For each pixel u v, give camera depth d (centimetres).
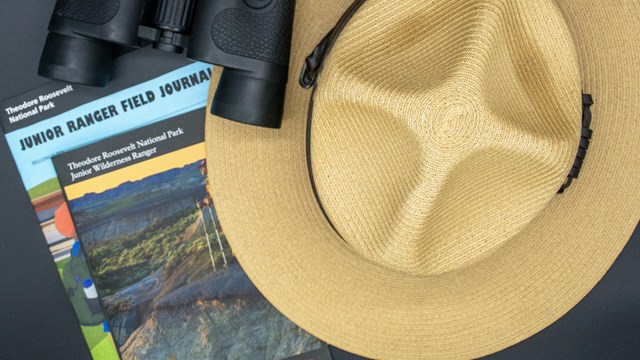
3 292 99
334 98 66
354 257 79
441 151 64
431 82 65
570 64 67
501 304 81
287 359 102
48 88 95
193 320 100
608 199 77
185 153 98
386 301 81
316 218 78
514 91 68
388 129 66
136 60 95
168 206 98
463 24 65
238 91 73
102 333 100
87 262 99
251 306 101
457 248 69
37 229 98
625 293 104
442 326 81
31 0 94
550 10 66
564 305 81
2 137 95
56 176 97
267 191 77
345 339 82
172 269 99
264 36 71
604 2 73
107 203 98
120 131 96
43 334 100
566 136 68
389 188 68
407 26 67
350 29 67
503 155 67
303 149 77
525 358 105
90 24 75
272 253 79
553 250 79
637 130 74
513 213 69
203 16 71
